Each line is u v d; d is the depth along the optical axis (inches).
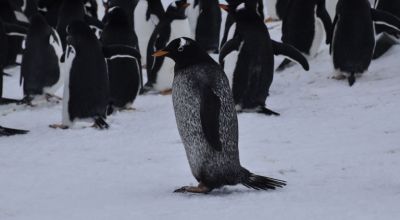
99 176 544.7
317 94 866.8
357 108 770.8
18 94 991.0
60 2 1224.2
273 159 580.4
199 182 485.1
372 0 1246.3
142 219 400.5
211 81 466.0
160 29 986.1
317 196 447.5
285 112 788.0
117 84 840.9
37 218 412.2
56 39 896.3
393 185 479.8
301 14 1013.2
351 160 563.5
